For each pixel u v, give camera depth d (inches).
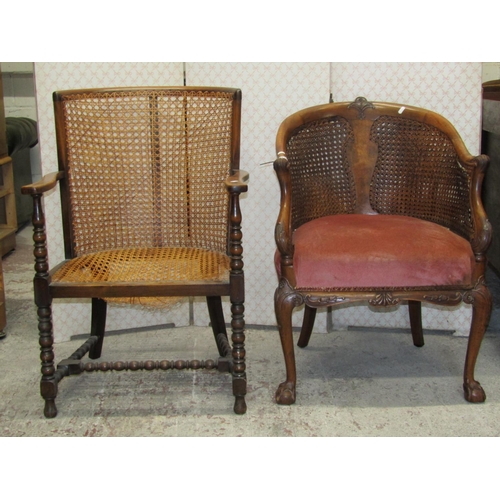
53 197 110.0
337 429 82.7
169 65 108.7
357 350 107.9
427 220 98.7
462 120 107.4
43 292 82.4
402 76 106.8
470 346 87.7
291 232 85.5
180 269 86.4
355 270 83.0
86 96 92.9
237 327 84.1
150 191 97.7
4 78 210.7
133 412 87.5
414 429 82.5
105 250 97.0
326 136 100.0
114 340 113.7
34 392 93.5
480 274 84.2
